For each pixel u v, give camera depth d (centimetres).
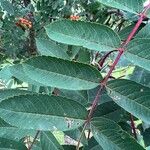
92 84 25
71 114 24
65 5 54
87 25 25
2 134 28
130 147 24
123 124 34
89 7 52
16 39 53
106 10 51
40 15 52
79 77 25
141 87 25
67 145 31
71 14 54
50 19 55
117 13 49
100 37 25
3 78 35
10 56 54
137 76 33
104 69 37
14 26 52
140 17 27
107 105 30
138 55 25
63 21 24
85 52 38
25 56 54
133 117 34
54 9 53
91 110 25
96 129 25
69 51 37
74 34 25
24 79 30
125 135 24
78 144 25
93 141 29
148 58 25
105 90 26
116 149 24
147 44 25
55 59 24
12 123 24
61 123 24
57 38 24
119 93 25
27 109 24
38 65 24
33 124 24
